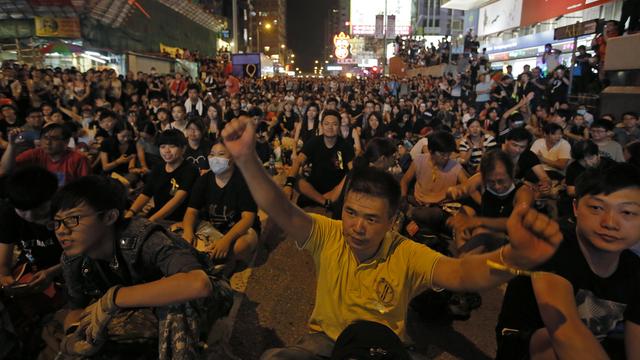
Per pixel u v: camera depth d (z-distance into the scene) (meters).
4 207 3.13
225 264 4.25
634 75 12.10
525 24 31.08
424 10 79.38
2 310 2.84
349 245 2.09
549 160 6.78
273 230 6.02
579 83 15.02
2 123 8.80
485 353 3.38
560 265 1.96
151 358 2.34
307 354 2.07
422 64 40.41
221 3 73.50
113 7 29.02
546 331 2.15
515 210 1.42
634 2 13.62
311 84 36.62
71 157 4.98
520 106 11.29
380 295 2.04
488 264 1.54
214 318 2.56
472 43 30.09
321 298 2.18
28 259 3.27
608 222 1.78
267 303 4.10
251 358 3.29
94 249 2.24
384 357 1.71
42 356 2.96
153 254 2.24
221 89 27.52
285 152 10.53
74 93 14.51
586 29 14.94
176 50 40.22
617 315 1.95
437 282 1.93
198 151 6.20
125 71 26.62
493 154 3.82
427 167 5.02
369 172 1.96
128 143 7.51
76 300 2.57
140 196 4.94
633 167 1.81
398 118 12.99
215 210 4.44
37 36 26.69
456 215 4.18
